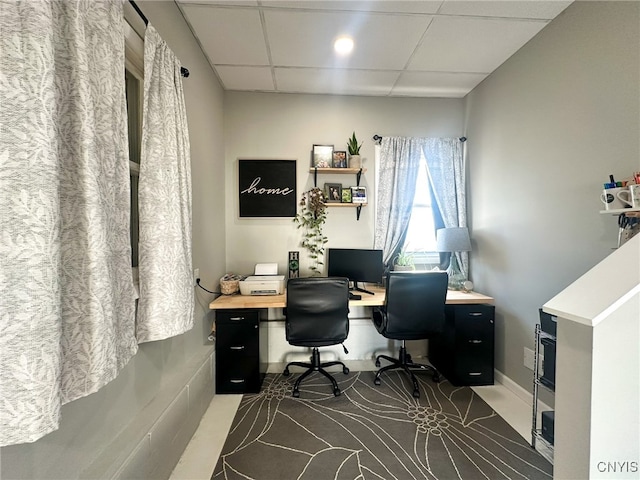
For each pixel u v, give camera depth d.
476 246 2.90
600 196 1.67
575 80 1.82
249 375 2.41
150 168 1.37
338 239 3.12
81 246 0.86
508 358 2.44
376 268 2.80
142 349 1.44
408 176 3.10
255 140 3.03
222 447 1.76
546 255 2.05
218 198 2.74
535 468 1.58
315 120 3.07
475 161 2.93
